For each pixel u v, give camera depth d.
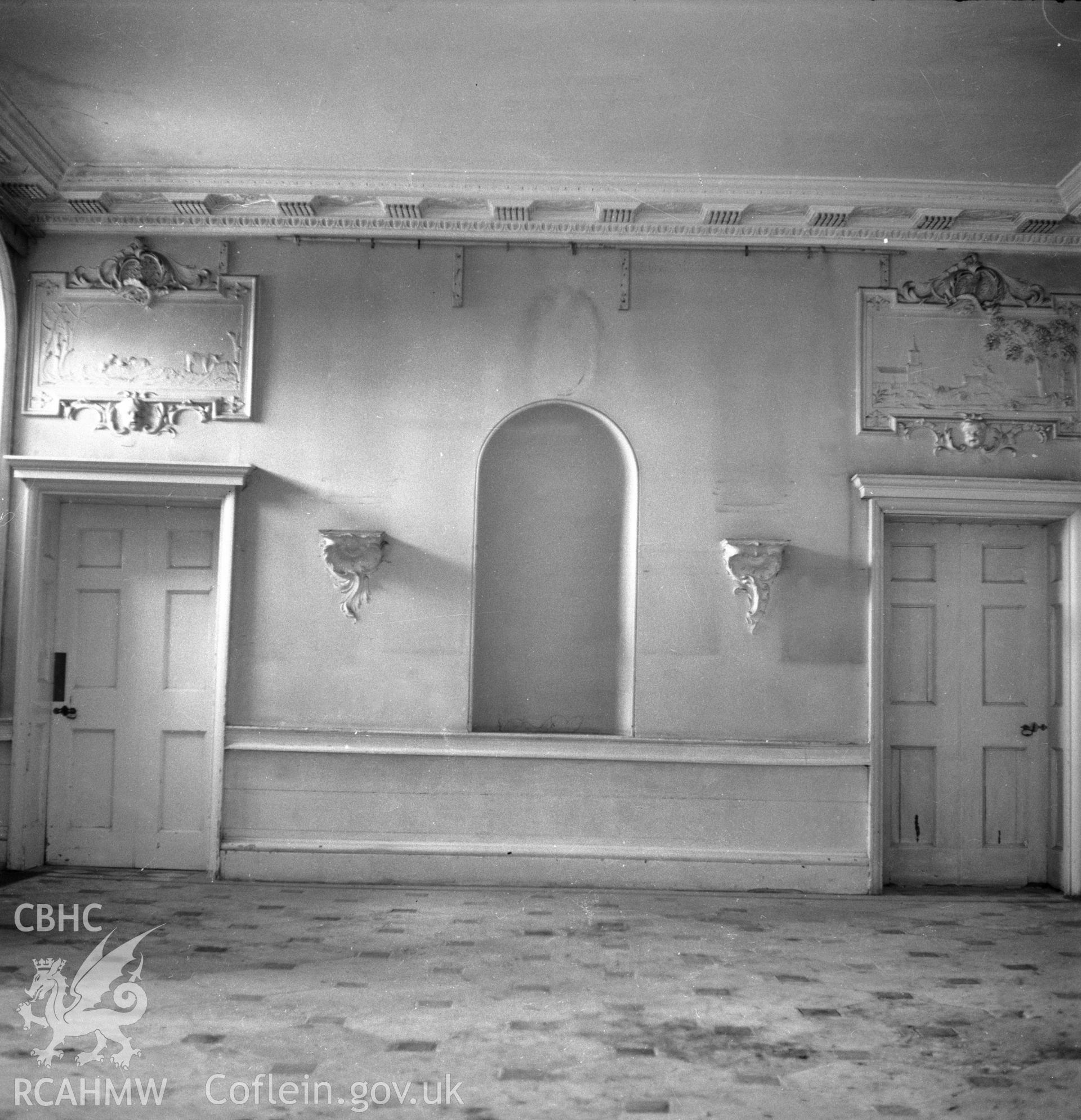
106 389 7.04
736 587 6.92
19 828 6.81
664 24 5.05
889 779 7.10
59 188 6.66
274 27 5.13
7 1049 3.89
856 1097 3.58
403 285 7.10
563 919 5.93
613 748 6.80
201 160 6.47
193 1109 3.41
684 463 7.02
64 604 7.11
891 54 5.26
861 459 7.04
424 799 6.83
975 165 6.35
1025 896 6.77
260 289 7.10
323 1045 3.96
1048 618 7.15
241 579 6.96
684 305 7.10
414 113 5.91
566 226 6.97
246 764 6.85
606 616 7.17
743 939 5.58
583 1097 3.54
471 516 7.00
